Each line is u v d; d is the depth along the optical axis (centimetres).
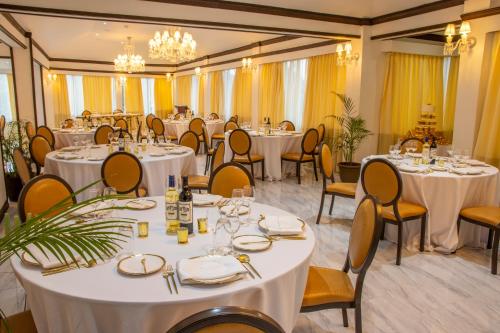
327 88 788
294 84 891
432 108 703
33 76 796
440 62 778
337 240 403
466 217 353
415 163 413
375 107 712
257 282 154
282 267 168
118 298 139
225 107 1214
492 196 375
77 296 141
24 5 458
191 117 1195
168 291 145
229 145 654
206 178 482
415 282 312
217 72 1230
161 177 436
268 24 585
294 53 857
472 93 496
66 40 1055
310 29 623
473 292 297
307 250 186
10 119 913
